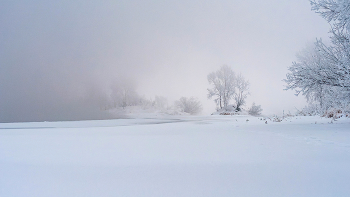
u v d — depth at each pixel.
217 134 7.59
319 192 2.14
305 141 5.43
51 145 5.57
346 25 8.88
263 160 3.51
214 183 2.46
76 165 3.40
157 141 6.04
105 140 6.45
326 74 9.73
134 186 2.40
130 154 4.22
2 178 2.76
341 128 8.27
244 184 2.40
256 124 12.40
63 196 2.13
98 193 2.21
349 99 8.92
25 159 3.87
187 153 4.22
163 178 2.68
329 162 3.33
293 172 2.83
